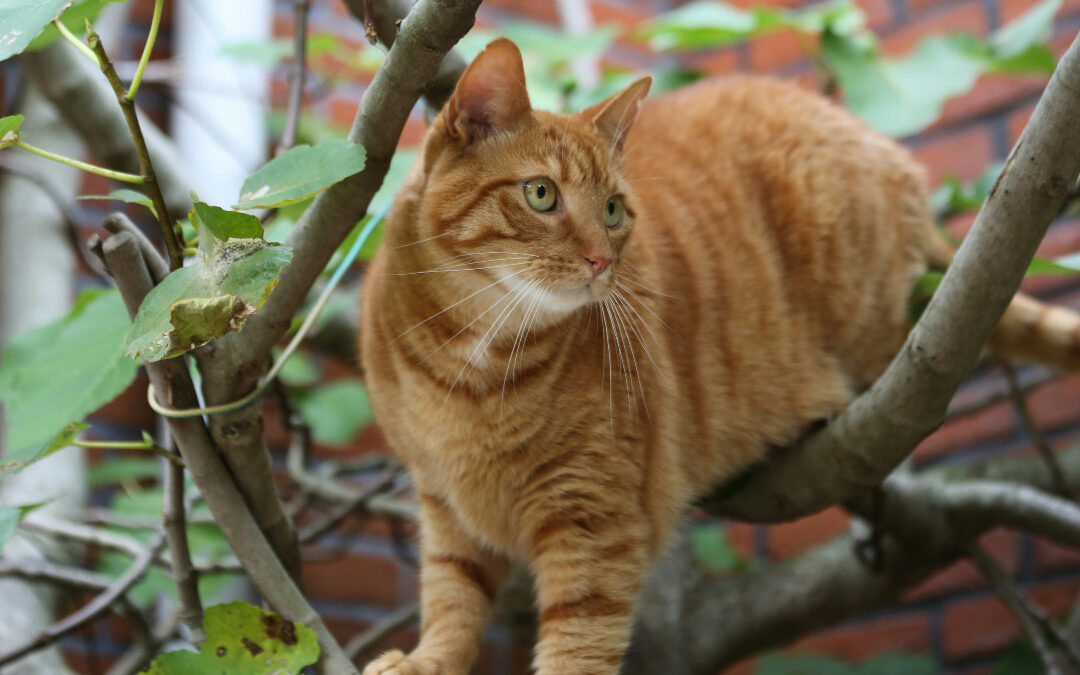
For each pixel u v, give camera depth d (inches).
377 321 60.4
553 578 58.8
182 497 49.8
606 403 57.3
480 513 61.0
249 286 37.4
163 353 36.9
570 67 102.2
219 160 96.3
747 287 68.9
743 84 79.0
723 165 72.8
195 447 47.6
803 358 70.4
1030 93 101.1
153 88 99.2
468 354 58.3
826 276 71.5
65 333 54.4
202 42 97.8
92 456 93.8
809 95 78.4
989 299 47.2
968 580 99.0
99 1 47.6
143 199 43.6
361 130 43.6
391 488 86.8
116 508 85.7
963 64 81.5
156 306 38.2
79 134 79.1
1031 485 87.5
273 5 105.9
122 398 95.1
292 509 83.4
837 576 83.3
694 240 67.9
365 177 44.4
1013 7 104.0
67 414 50.4
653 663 78.7
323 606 98.9
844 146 74.2
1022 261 45.9
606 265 57.7
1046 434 97.4
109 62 40.5
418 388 58.8
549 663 56.5
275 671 44.7
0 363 78.4
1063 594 94.7
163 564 67.7
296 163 42.0
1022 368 99.6
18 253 89.7
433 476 61.9
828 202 71.9
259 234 38.8
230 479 48.9
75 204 95.1
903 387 52.2
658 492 59.8
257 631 45.8
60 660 75.2
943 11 108.3
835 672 93.6
